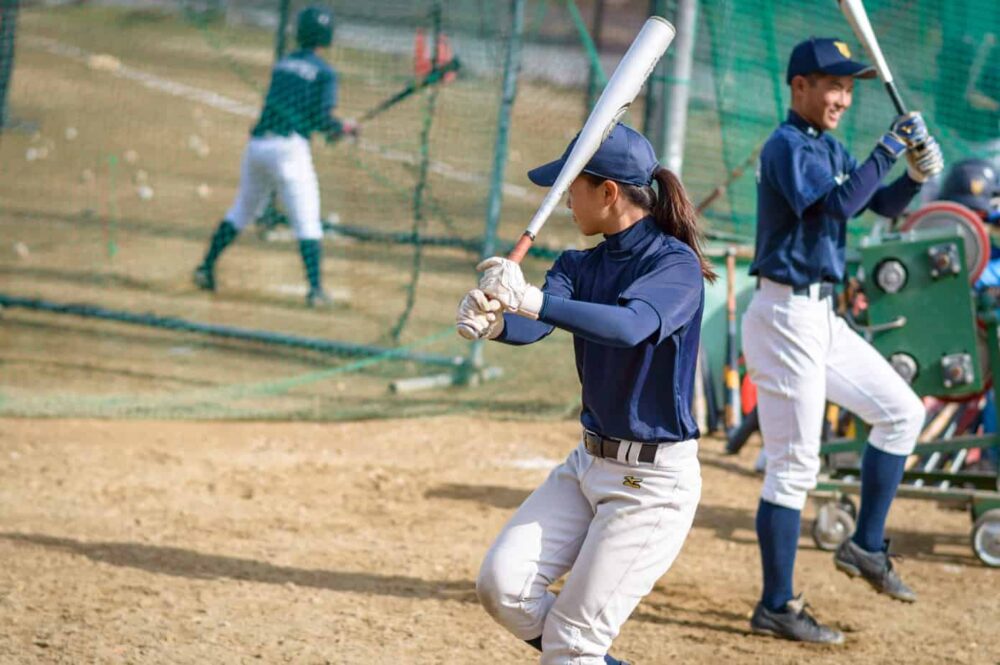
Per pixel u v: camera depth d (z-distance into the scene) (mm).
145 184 53156
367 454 28016
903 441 18859
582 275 12883
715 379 31891
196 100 66875
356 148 44438
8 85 40875
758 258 18031
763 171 17828
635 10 62406
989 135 36625
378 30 47031
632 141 12422
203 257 43344
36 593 18672
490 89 45969
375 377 33656
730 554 22281
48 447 27109
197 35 69125
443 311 38406
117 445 27594
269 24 65312
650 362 12273
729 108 34594
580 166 12180
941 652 17766
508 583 12719
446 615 18547
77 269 41562
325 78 37188
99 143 58906
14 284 39406
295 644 17125
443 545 22078
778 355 17859
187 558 20719
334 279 41438
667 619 18812
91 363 33250
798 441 17891
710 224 34062
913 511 25719
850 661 17328
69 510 23109
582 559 12719
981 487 23062
